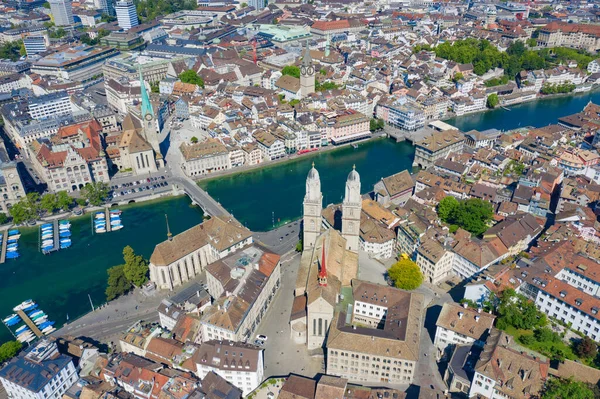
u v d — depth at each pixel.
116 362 187.75
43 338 194.50
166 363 190.75
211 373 180.38
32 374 175.62
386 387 184.38
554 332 198.62
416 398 176.25
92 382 183.88
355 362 185.38
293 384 176.50
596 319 189.62
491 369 167.12
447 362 192.88
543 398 158.25
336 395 168.50
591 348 185.38
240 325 196.75
